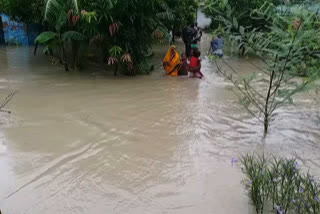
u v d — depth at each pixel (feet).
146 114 20.22
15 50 43.68
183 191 11.91
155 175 13.01
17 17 45.83
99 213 10.61
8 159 13.91
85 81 28.35
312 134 17.62
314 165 14.07
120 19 29.71
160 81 29.55
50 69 32.48
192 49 32.76
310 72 15.40
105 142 15.96
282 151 15.46
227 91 26.30
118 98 23.45
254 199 10.78
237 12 34.94
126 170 13.35
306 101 23.75
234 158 14.60
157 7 33.71
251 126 18.69
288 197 10.07
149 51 36.58
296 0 14.76
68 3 26.11
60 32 31.22
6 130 16.90
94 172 13.12
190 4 50.70
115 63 31.17
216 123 19.03
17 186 12.00
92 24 27.76
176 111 20.95
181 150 15.31
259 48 15.12
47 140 15.90
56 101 22.09
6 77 28.53
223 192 11.84
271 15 15.33
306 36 13.99
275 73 17.54
